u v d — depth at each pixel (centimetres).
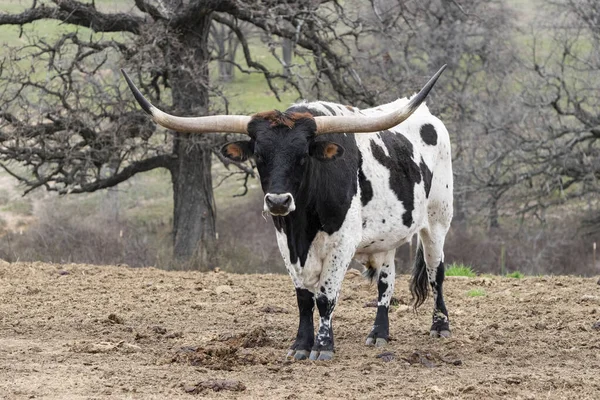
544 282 1316
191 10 2452
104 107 2480
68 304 1107
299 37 2580
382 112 913
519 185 3272
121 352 829
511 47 3862
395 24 2759
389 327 986
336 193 793
